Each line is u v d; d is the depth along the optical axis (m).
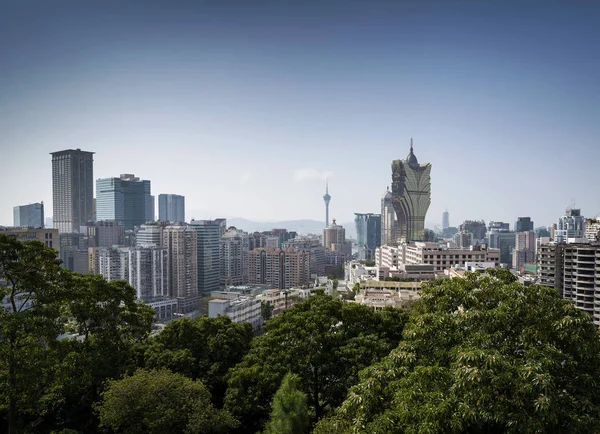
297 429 34.75
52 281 43.25
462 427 21.72
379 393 25.97
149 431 36.91
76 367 44.19
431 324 29.19
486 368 22.38
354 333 48.06
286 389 36.50
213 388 50.91
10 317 37.00
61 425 46.69
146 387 38.69
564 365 25.22
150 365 49.97
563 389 24.44
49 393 43.47
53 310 40.53
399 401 23.94
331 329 47.41
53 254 43.81
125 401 37.88
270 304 162.00
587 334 26.22
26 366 37.16
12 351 36.97
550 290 29.69
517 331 27.00
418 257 197.88
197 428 36.62
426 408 22.36
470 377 21.86
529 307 27.70
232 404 45.53
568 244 119.31
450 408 22.19
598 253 111.31
